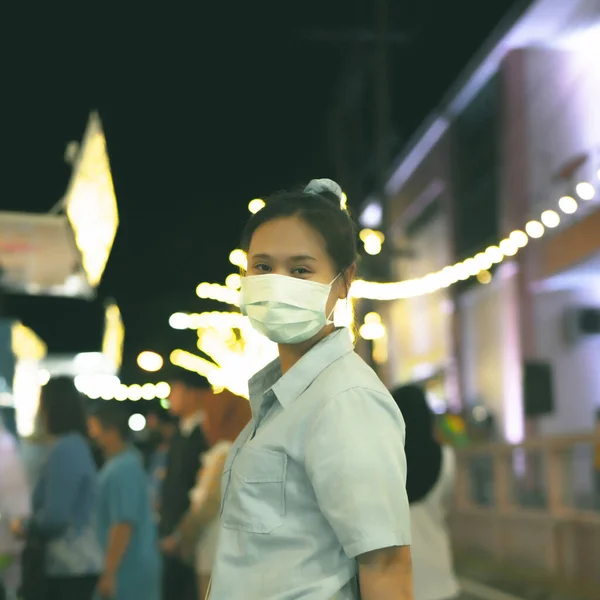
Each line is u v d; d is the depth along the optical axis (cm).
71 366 1270
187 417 691
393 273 1859
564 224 2167
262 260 246
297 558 220
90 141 581
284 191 275
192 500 615
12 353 852
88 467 589
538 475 1179
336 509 213
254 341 1245
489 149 2600
